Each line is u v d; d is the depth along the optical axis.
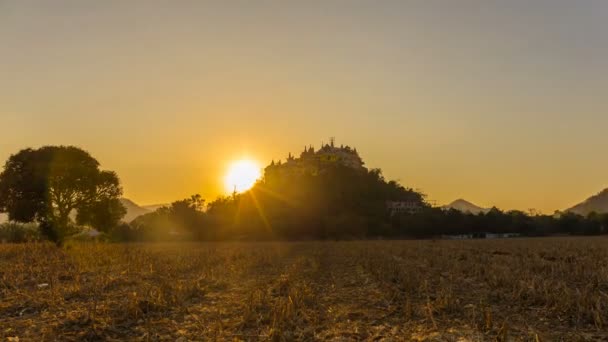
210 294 25.11
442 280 29.91
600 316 17.48
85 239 73.25
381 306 21.61
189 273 35.56
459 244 99.12
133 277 31.14
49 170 62.03
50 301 20.89
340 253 68.69
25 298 22.16
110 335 16.08
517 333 16.11
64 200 63.84
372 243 116.56
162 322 17.83
